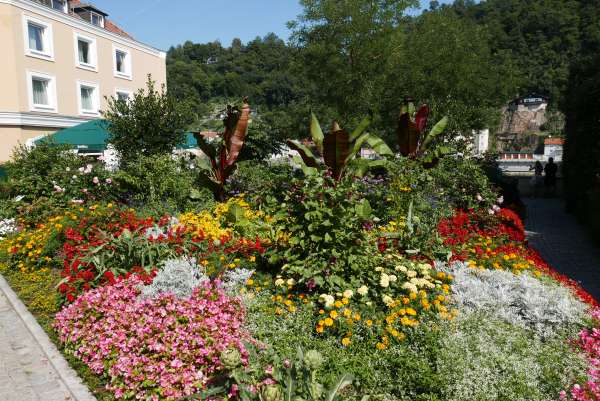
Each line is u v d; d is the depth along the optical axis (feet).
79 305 12.89
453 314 12.43
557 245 30.07
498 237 20.30
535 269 16.89
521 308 13.21
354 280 13.46
